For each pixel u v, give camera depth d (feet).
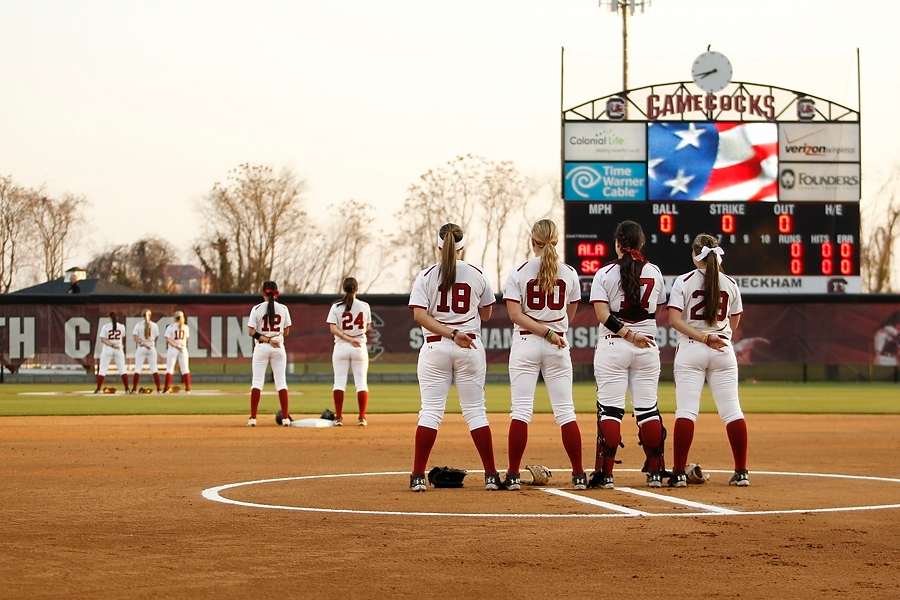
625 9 135.64
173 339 91.35
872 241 184.14
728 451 41.60
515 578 17.47
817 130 108.17
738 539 20.89
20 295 110.11
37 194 205.98
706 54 108.88
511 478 28.60
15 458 37.37
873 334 110.52
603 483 28.94
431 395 28.53
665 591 16.63
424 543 20.40
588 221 106.42
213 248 196.44
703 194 107.04
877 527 22.36
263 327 54.19
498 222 193.26
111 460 36.78
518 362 28.84
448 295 28.50
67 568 18.13
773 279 107.96
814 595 16.40
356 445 43.19
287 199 196.85
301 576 17.54
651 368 29.27
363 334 54.80
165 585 16.88
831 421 60.44
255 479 31.17
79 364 110.11
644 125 106.63
